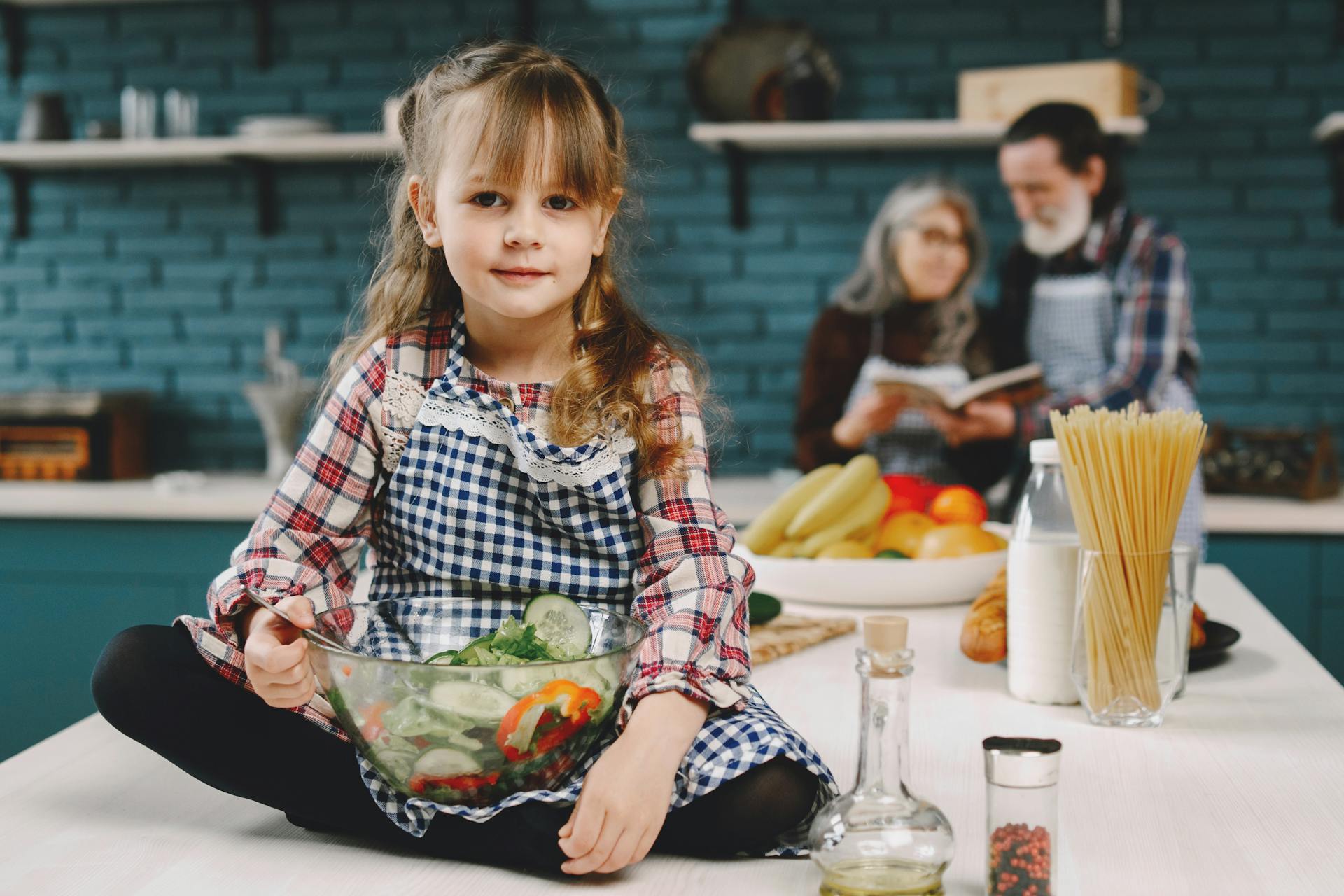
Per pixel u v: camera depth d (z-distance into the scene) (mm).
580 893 816
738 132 3172
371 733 833
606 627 954
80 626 3057
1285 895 780
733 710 920
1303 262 3262
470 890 820
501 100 960
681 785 866
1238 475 2926
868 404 2943
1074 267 2891
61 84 3662
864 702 783
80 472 3332
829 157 3404
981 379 3006
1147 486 1089
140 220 3662
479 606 1028
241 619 959
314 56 3570
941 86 3359
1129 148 3297
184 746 911
